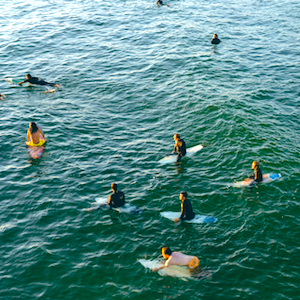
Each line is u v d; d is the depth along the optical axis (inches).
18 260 378.9
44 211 453.4
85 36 1119.0
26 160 558.9
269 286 347.6
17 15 1318.9
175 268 367.2
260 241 404.5
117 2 1486.2
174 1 1502.2
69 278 358.0
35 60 952.9
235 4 1472.7
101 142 611.2
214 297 336.2
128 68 903.1
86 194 486.6
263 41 1075.9
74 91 792.9
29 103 737.0
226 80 830.5
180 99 750.5
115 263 376.8
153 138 624.7
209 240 408.2
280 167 533.6
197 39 1085.1
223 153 573.9
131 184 506.6
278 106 717.3
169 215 448.5
